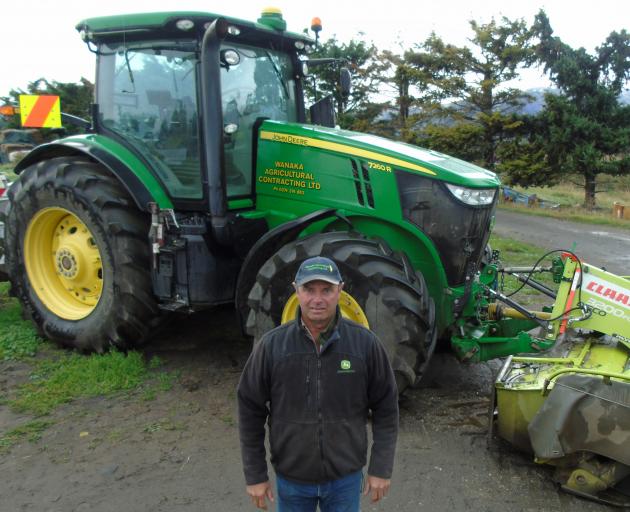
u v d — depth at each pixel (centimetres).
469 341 409
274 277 395
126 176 452
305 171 434
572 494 307
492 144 2180
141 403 412
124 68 467
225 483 319
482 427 378
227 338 537
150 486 317
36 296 520
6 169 1712
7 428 377
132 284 459
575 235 1275
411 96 2388
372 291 373
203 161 439
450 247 399
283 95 502
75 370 457
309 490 223
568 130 1848
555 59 1997
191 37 435
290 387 215
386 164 402
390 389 225
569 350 367
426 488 313
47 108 513
